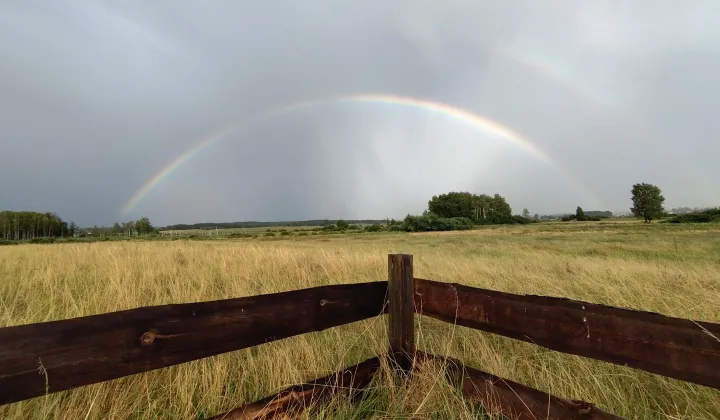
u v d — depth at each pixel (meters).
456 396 2.27
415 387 2.38
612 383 2.73
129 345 1.59
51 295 5.00
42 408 2.35
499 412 2.13
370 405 2.38
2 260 9.18
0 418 2.31
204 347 1.80
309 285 6.26
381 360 2.54
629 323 1.72
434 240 36.34
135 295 4.99
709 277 6.73
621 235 32.53
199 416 2.53
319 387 2.29
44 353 1.41
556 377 2.92
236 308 1.91
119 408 2.47
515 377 2.97
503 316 2.17
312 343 3.46
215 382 2.77
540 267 8.97
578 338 1.88
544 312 2.00
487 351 3.38
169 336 1.70
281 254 9.40
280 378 2.90
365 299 2.54
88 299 4.90
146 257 8.93
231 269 7.43
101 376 1.52
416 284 2.68
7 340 1.35
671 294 5.47
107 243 18.17
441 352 3.44
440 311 2.52
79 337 1.48
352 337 3.65
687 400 2.57
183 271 7.28
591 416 1.79
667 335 1.61
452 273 7.64
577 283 6.75
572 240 27.84
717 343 1.48
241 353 3.29
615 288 5.89
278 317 2.06
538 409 1.98
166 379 2.85
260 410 2.04
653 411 2.57
